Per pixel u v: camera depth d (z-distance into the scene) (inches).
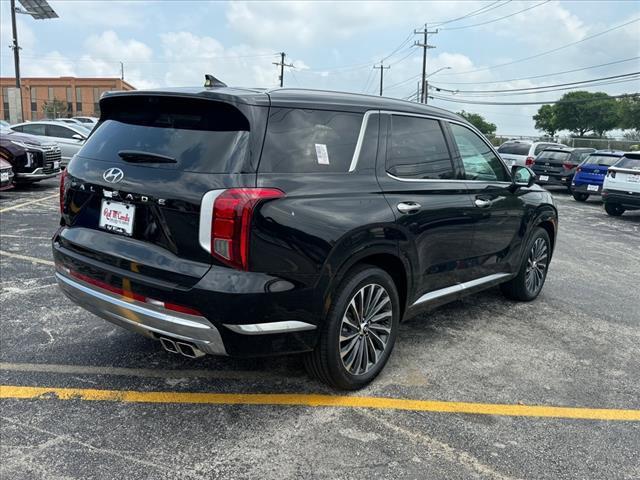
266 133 114.3
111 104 135.3
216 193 106.3
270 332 113.0
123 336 167.2
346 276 128.2
